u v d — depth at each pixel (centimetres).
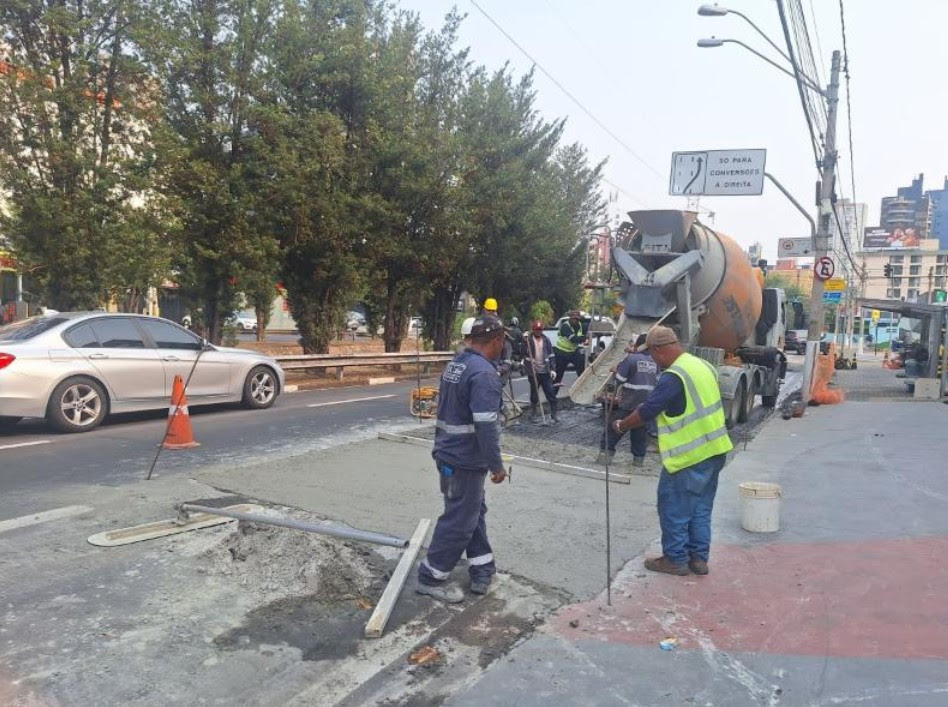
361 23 1766
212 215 1537
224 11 1522
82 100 1247
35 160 1248
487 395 447
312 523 575
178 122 1509
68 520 580
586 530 619
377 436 982
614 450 917
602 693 371
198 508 561
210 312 1650
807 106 1463
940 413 1581
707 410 517
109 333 1024
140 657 380
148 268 1351
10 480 705
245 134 1575
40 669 364
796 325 1994
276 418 1161
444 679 380
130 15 1302
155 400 1061
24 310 1453
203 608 438
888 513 702
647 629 443
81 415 983
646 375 874
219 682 362
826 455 1009
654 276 1158
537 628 441
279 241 1664
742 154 1728
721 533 634
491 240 2252
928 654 416
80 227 1241
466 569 523
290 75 1653
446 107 2062
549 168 2655
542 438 1080
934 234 14225
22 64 1226
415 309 2409
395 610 450
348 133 1761
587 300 2998
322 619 434
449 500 462
